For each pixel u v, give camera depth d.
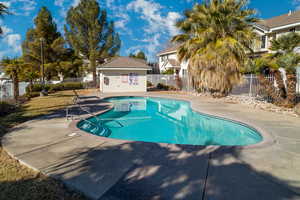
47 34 29.70
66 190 2.84
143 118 10.41
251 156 4.02
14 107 10.60
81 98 15.55
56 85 23.58
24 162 3.70
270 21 20.14
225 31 13.11
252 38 12.76
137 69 21.55
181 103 14.09
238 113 8.90
